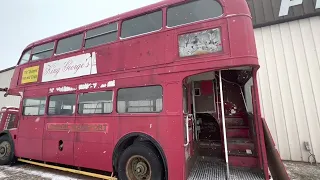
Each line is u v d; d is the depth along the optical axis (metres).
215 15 3.76
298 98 6.29
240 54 3.33
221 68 3.45
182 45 3.87
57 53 5.83
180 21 4.05
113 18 4.95
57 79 5.55
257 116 3.62
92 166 4.50
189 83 4.94
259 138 3.64
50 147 5.29
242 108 5.08
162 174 3.76
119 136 4.24
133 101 4.28
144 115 4.04
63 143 5.07
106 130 4.45
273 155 3.70
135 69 4.31
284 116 6.41
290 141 6.24
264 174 3.44
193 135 4.77
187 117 3.99
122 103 4.40
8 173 5.45
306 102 6.17
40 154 5.46
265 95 6.77
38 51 6.36
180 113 3.68
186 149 3.79
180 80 3.77
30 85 6.23
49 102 5.65
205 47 3.64
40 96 5.84
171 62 3.92
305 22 6.48
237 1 3.65
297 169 5.35
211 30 3.65
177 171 3.50
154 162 3.78
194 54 3.72
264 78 6.85
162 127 3.79
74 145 4.85
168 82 3.88
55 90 5.50
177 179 3.47
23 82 6.50
